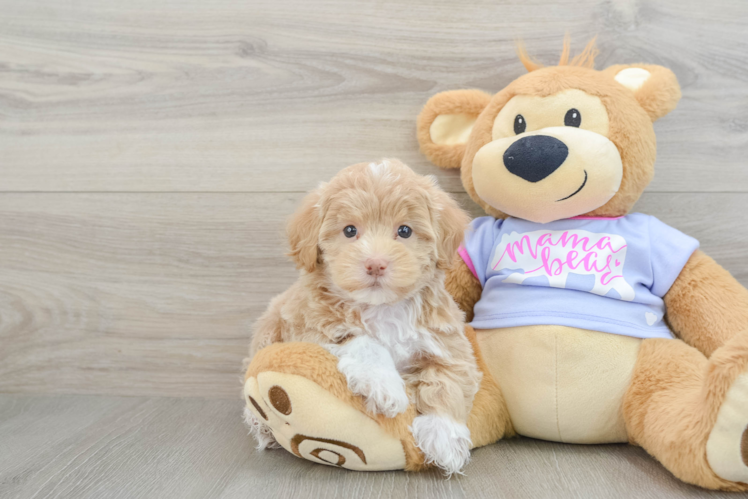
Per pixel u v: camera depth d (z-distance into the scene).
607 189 1.27
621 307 1.26
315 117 1.65
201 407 1.59
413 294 1.14
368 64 1.64
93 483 1.06
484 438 1.25
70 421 1.46
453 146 1.53
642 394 1.18
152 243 1.68
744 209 1.58
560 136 1.26
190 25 1.66
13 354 1.69
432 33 1.62
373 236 1.08
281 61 1.65
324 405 1.02
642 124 1.33
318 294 1.16
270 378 1.02
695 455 1.00
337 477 1.09
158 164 1.67
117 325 1.68
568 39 1.58
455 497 0.99
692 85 1.58
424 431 1.07
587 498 0.99
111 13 1.67
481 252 1.44
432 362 1.16
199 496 1.00
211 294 1.67
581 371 1.22
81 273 1.68
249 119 1.66
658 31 1.58
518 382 1.27
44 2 1.68
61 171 1.69
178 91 1.67
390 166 1.17
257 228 1.67
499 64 1.62
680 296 1.29
